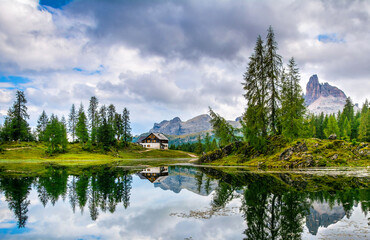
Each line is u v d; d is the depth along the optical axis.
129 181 26.34
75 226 11.52
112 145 97.44
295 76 48.22
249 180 24.69
